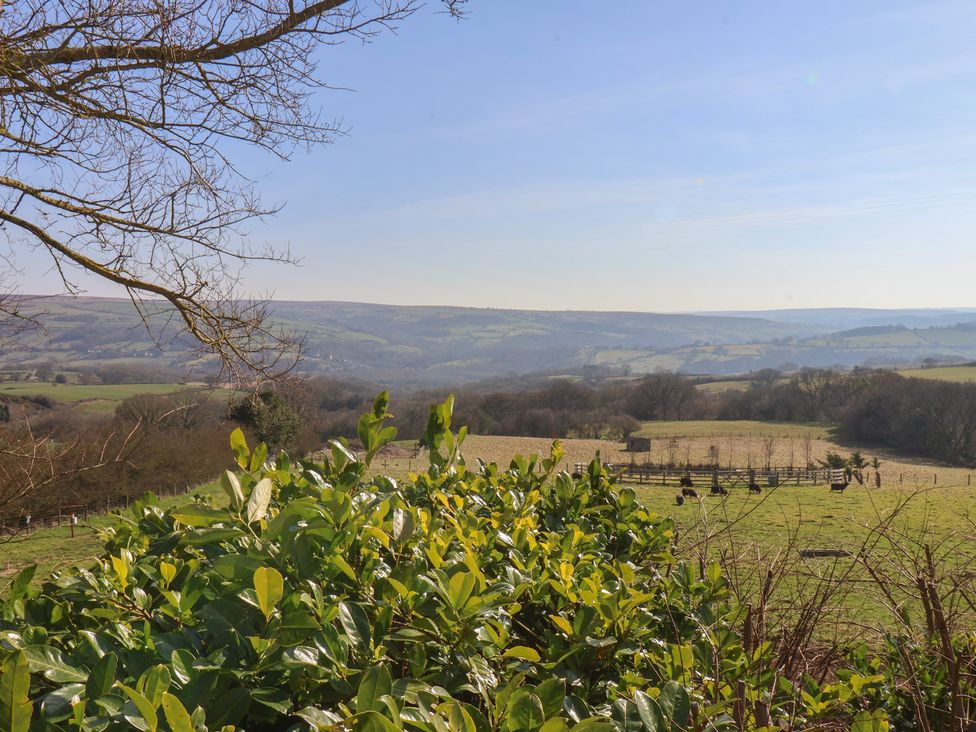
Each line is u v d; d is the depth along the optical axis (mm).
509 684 1156
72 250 5934
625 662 1793
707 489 36188
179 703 876
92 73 5551
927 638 2973
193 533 1441
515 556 1961
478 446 53219
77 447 6273
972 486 34969
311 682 1193
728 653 2072
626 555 2578
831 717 2207
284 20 5883
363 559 1568
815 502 28641
